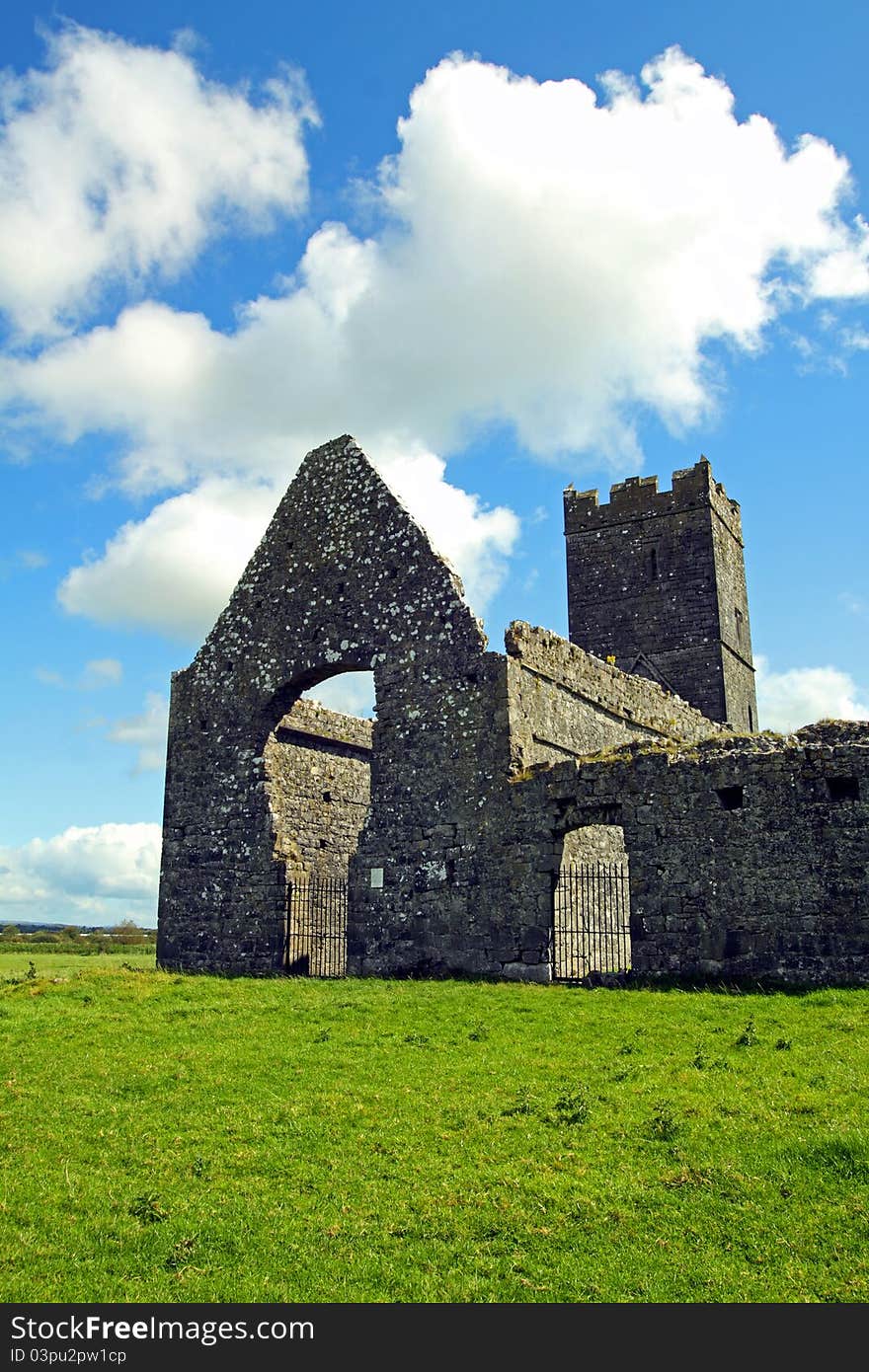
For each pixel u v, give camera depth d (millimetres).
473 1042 18000
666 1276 10102
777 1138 12633
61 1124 14516
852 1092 13914
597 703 34062
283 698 33406
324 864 36438
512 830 27219
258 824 32438
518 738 28422
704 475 56250
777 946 22031
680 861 23641
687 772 23938
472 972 27078
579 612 57688
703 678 54250
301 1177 12523
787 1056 15797
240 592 34812
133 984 25562
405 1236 11055
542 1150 12898
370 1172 12578
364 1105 14781
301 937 31453
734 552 59188
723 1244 10594
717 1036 17297
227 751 33688
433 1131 13719
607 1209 11336
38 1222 11531
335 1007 21609
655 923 23703
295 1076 16359
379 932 28938
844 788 22109
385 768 30016
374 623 31375
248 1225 11352
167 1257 10750
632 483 57875
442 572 30453
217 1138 13820
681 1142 12758
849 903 21359
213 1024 20250
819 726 23156
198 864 33188
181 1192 12203
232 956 31750
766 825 22625
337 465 33719
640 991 22125
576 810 25969
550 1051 17125
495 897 27172
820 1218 10852
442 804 28719
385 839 29438
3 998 23922
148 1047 18422
